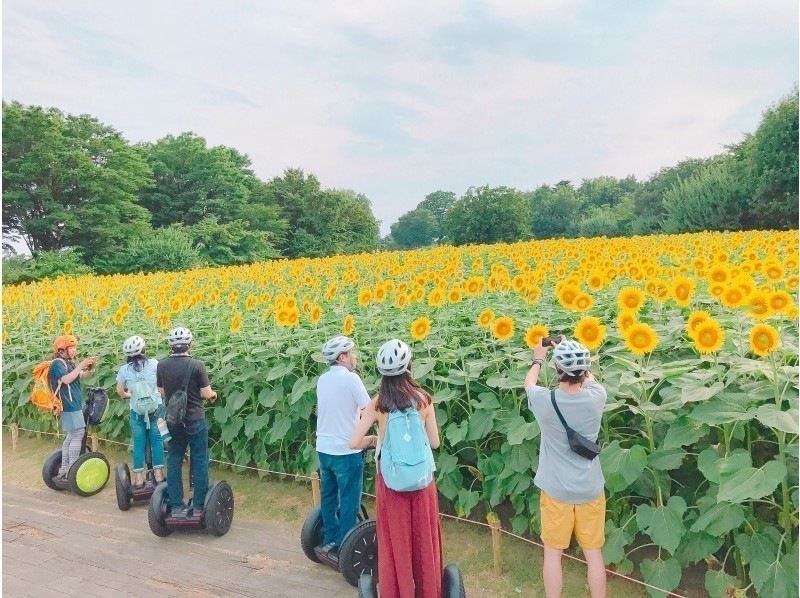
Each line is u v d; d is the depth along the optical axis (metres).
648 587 3.75
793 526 3.75
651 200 75.44
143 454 6.10
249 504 5.95
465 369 5.44
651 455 3.96
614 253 14.62
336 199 76.69
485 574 4.44
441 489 5.07
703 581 4.12
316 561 4.62
